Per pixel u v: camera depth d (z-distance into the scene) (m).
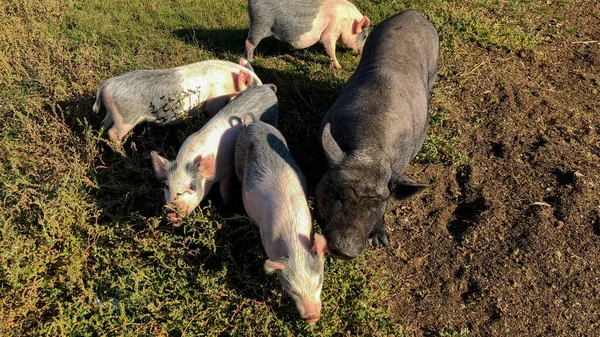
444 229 1.63
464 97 2.10
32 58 2.05
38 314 1.29
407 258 1.56
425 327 1.40
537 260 1.51
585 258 1.50
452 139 1.91
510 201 1.67
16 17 2.33
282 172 1.42
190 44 2.34
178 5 2.63
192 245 1.44
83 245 1.40
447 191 1.75
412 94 1.56
